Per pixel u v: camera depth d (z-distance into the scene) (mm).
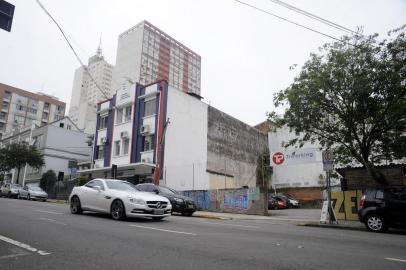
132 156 30031
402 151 15070
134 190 12656
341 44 15633
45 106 96438
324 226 14180
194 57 100562
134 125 30672
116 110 33469
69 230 8648
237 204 22828
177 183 28750
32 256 5746
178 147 29703
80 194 13203
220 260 5789
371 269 5516
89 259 5613
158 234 8531
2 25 9898
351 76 14789
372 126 15312
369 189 12969
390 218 11961
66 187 36781
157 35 81375
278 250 6945
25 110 92000
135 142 30312
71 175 36906
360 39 15141
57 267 5105
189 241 7613
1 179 46781
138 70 71938
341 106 15484
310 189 37750
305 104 15898
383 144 15875
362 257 6535
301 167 38906
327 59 15859
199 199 24969
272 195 32625
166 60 85500
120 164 31141
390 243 8789
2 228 8508
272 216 20453
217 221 14641
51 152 43469
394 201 12039
